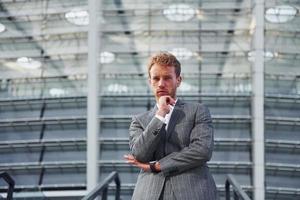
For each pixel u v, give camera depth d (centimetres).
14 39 2378
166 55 286
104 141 2214
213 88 2253
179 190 272
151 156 280
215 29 2298
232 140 2167
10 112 2292
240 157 2153
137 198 276
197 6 2338
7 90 2322
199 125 284
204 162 279
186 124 284
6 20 2398
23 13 2391
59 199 2088
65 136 2217
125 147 2208
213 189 279
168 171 274
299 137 2191
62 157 2189
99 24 2336
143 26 2328
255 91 2216
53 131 2242
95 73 2264
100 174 2170
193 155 274
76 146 2206
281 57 2269
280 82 2253
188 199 270
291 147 2173
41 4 2392
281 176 2142
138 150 275
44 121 2253
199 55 2298
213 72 2270
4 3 2414
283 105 2233
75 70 2309
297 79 2258
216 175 2138
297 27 2283
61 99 2273
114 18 2353
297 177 2142
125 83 2295
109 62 2311
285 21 2288
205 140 279
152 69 285
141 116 297
